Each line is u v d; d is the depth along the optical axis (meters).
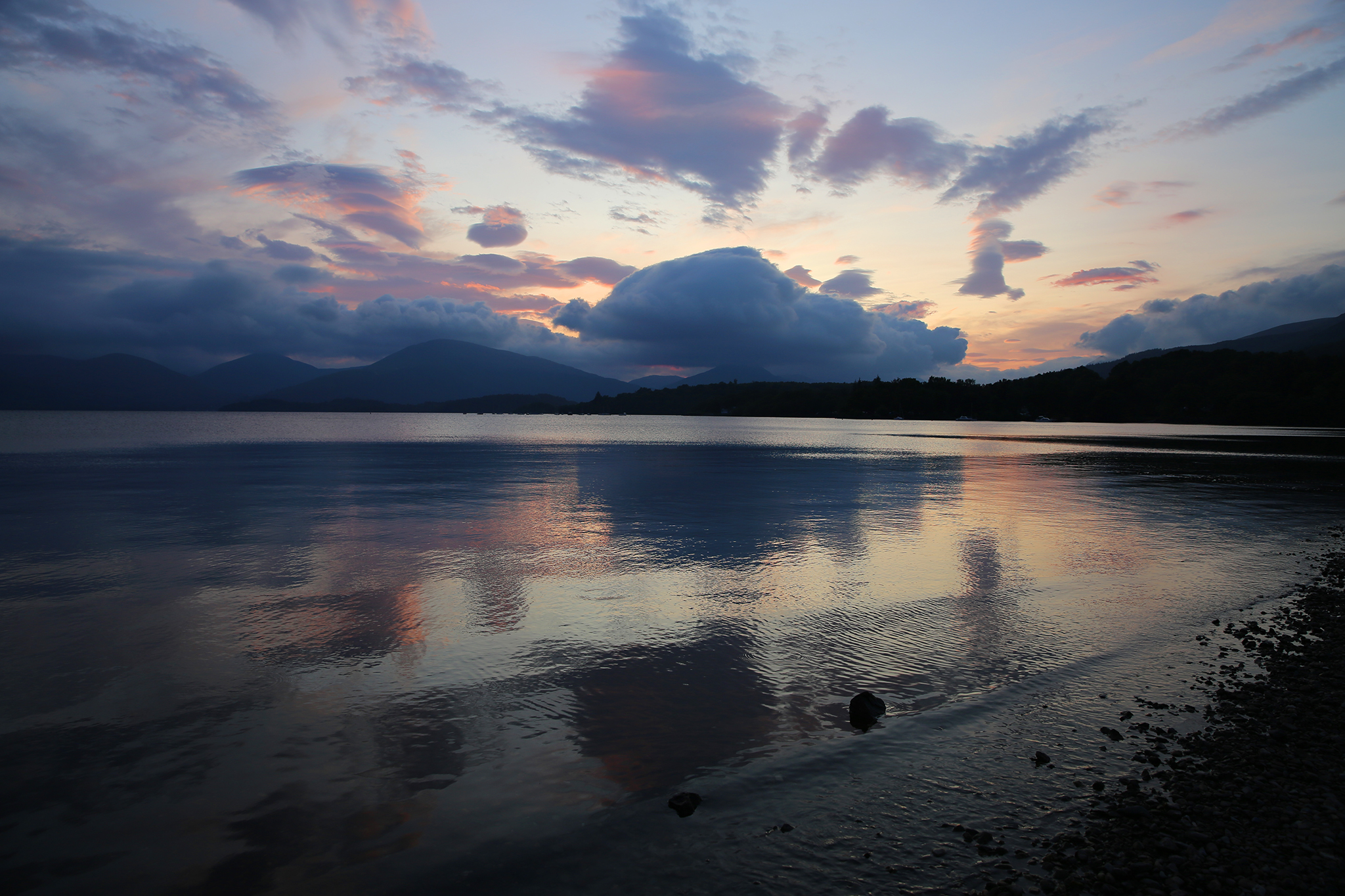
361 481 37.03
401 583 14.37
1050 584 14.41
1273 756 6.86
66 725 7.72
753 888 4.95
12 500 28.36
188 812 6.03
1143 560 16.89
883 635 10.94
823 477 40.88
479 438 102.25
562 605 12.71
